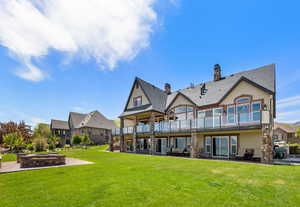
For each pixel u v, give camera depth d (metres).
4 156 17.97
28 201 4.73
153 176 7.29
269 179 6.71
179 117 19.38
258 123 12.36
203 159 13.32
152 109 19.73
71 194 5.21
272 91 13.17
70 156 16.34
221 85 18.38
